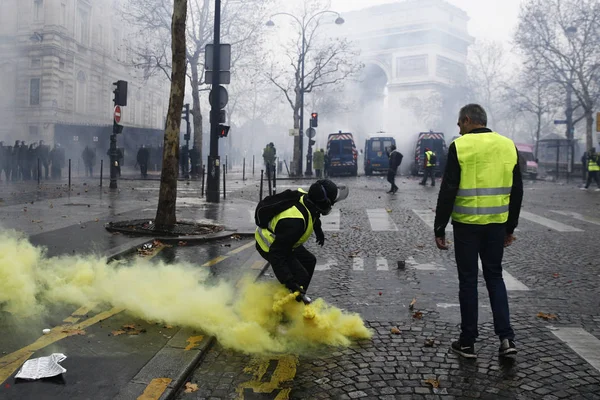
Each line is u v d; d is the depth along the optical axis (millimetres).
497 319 3930
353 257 7852
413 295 5727
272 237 4246
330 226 10992
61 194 16078
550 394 3303
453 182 3963
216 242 8445
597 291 5883
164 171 8789
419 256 7949
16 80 13523
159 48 26719
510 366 3750
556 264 7332
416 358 3906
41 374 3252
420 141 36250
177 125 8773
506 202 3979
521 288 6000
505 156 3959
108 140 33312
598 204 16109
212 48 14383
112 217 10609
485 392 3330
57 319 4379
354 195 18641
